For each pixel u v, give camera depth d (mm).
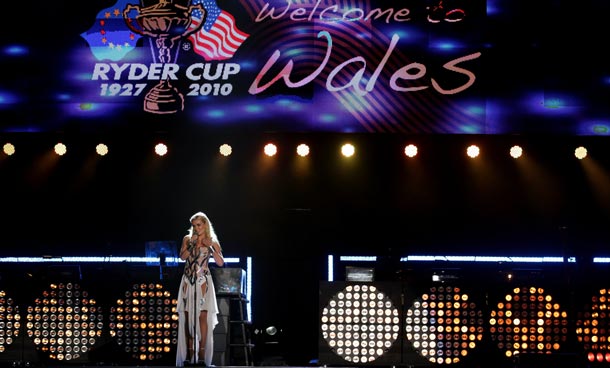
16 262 14914
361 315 12383
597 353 12438
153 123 13578
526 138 14445
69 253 14945
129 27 13703
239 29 13703
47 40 13680
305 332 14750
